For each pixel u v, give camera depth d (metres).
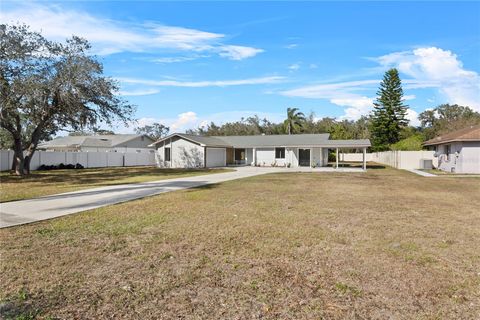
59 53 21.25
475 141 23.84
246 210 9.17
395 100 49.47
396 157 32.84
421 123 65.94
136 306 3.59
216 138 39.56
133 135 52.91
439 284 4.20
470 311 3.51
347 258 5.18
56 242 6.02
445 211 9.12
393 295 3.88
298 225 7.36
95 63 22.17
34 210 9.20
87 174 24.11
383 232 6.77
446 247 5.75
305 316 3.39
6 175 22.17
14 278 4.34
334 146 31.25
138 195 12.27
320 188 14.65
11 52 19.25
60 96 20.84
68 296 3.82
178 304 3.64
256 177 20.73
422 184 16.58
